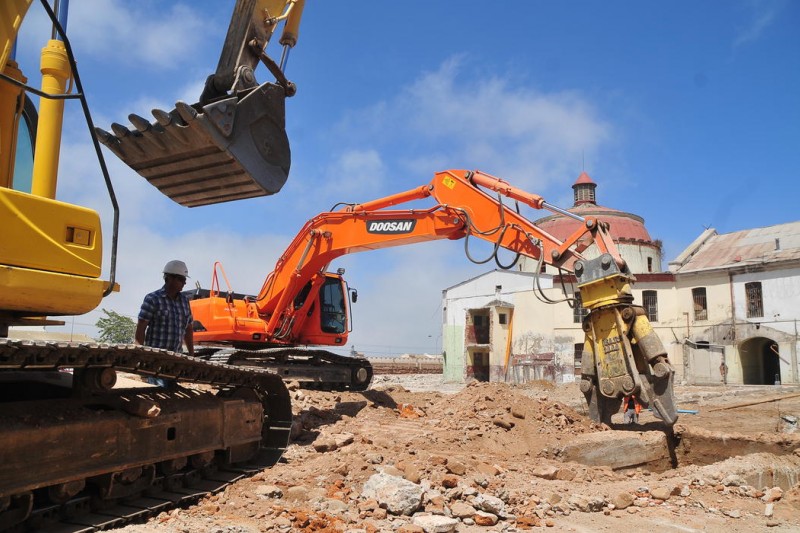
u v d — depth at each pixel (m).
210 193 6.43
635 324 9.61
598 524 5.91
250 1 6.09
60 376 5.79
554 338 39.00
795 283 33.78
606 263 9.63
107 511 5.28
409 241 12.34
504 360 40.44
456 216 11.64
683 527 5.89
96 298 4.85
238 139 5.86
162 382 7.46
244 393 7.36
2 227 4.37
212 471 6.65
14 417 4.61
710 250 39.75
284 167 6.35
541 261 10.71
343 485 6.51
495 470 7.51
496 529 5.57
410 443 8.77
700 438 9.20
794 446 8.73
